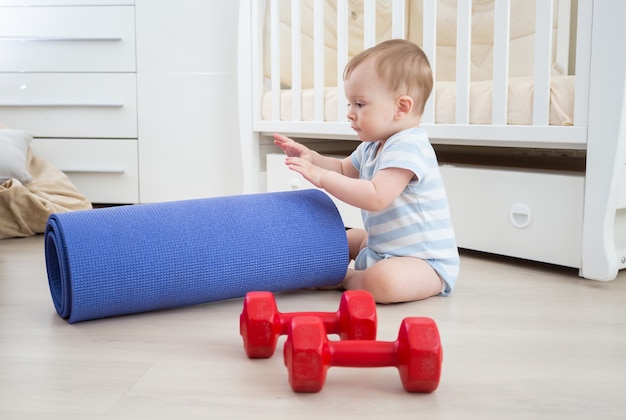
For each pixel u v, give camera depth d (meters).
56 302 1.26
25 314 1.28
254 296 1.04
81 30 2.61
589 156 1.49
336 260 1.39
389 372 0.98
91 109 2.64
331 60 2.57
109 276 1.20
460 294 1.42
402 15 1.90
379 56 1.36
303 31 2.57
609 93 1.45
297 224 1.38
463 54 1.72
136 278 1.22
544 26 1.55
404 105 1.37
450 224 1.41
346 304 1.06
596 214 1.50
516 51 2.52
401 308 1.31
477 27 2.55
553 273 1.61
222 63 2.60
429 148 1.39
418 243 1.37
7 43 2.62
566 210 1.56
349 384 0.94
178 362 1.02
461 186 1.78
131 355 1.05
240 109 2.42
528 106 1.61
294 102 2.26
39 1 2.60
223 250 1.30
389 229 1.39
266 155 2.46
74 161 2.66
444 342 1.11
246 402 0.88
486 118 1.71
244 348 1.06
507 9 1.62
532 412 0.85
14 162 2.28
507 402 0.88
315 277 1.39
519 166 2.02
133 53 2.61
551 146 1.62
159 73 2.62
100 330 1.18
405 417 0.83
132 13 2.60
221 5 2.57
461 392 0.91
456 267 1.41
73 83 2.63
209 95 2.61
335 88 2.15
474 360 1.03
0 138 2.32
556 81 1.56
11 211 2.08
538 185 1.61
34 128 2.65
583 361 1.03
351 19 2.58
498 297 1.39
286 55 2.57
